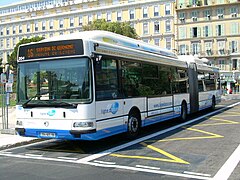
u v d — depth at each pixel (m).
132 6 72.50
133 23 72.50
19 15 92.31
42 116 8.66
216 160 7.65
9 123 15.35
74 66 8.52
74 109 8.24
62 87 8.59
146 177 6.33
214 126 13.48
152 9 70.62
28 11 90.06
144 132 12.20
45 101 8.70
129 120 10.35
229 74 63.19
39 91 8.87
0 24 93.81
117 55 9.78
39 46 9.03
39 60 8.99
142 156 8.13
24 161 7.96
